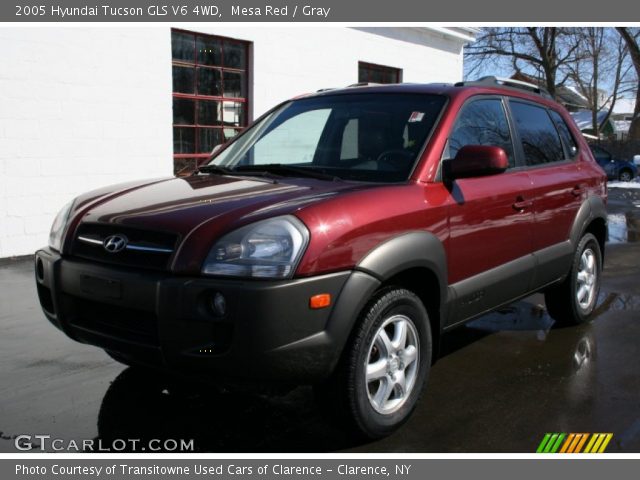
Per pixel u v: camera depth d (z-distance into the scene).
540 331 5.14
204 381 2.97
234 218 2.92
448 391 3.90
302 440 3.29
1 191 7.30
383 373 3.20
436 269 3.44
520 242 4.24
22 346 4.62
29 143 7.49
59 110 7.74
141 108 8.62
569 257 4.86
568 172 4.93
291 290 2.76
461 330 5.17
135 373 4.15
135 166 8.63
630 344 4.81
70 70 7.80
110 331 3.10
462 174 3.59
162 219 3.01
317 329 2.86
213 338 2.81
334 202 3.04
